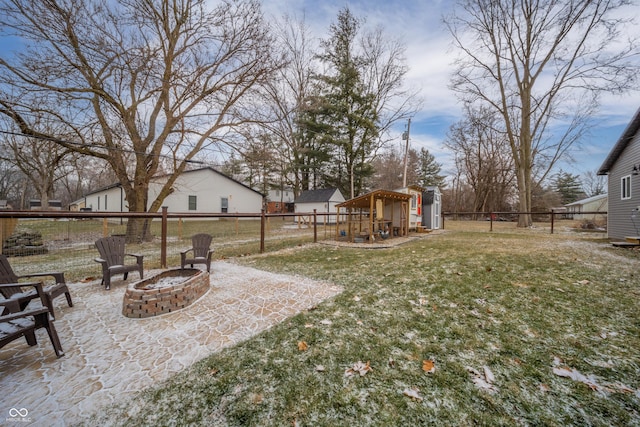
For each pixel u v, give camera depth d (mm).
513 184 27484
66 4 6715
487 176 27469
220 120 9625
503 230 13344
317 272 4766
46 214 3693
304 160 21344
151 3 7859
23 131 7148
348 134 19922
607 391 1678
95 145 7773
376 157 22828
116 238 4168
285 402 1630
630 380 1777
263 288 3863
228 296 3537
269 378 1855
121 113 8445
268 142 11695
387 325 2637
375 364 1998
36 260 6086
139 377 1883
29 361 2080
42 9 6500
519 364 1972
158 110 9094
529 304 3088
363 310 3018
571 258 5543
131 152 8547
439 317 2795
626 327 2510
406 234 10375
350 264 5363
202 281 3605
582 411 1522
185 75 8445
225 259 6133
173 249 7691
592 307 2975
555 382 1769
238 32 8617
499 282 3908
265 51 9117
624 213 8930
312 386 1770
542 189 30469
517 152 16609
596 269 4594
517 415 1502
